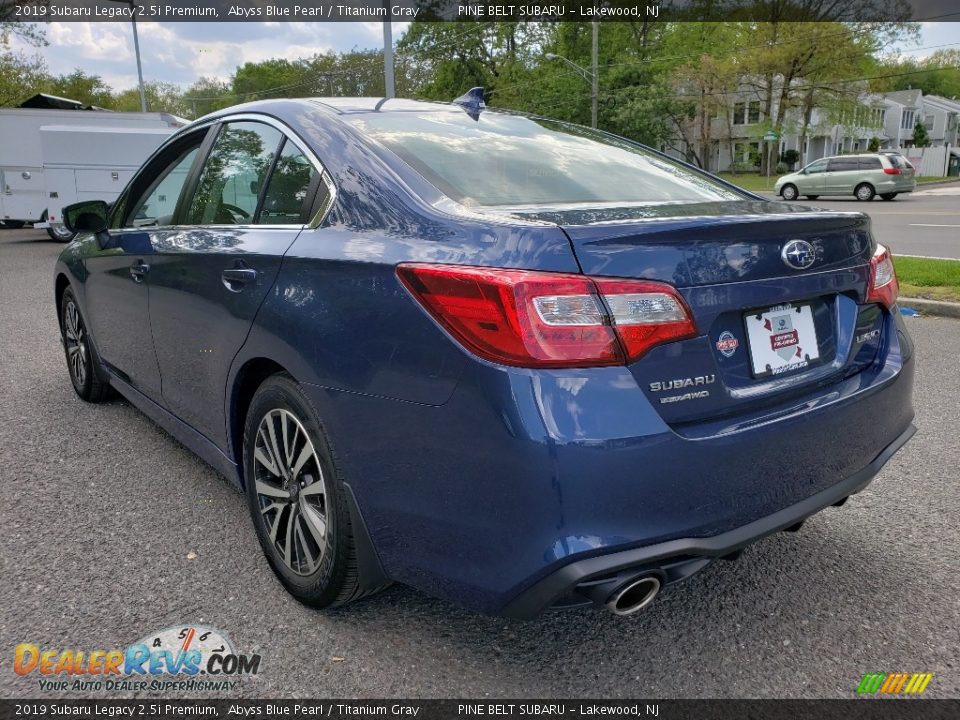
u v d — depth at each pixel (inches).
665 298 71.4
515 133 111.5
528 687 82.6
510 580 70.4
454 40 1939.0
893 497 130.4
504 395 67.7
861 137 2146.9
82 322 172.1
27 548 110.7
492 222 75.1
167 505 125.7
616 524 68.6
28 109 698.2
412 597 99.3
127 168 651.5
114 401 183.0
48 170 639.8
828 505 86.4
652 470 69.2
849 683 83.4
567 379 67.7
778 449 78.4
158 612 95.0
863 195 1066.7
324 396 84.7
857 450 89.7
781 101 1755.7
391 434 77.6
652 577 72.6
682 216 78.5
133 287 135.6
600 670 85.5
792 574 106.0
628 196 95.3
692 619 95.3
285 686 82.3
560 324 67.8
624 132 1747.0
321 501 90.7
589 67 1831.9
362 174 91.4
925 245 486.0
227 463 112.3
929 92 3681.1
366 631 91.8
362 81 2319.1
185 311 115.7
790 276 82.0
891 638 91.4
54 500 127.1
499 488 69.2
